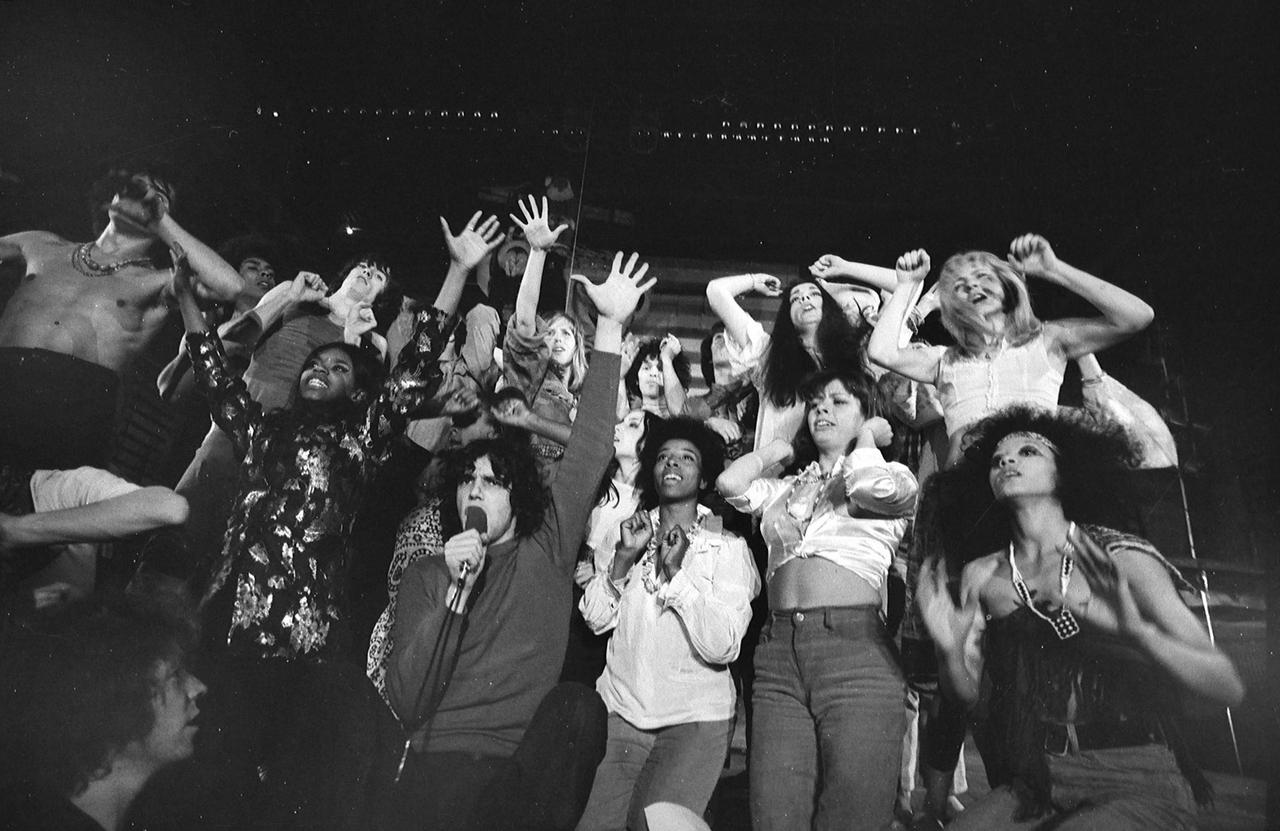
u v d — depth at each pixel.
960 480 3.07
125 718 2.48
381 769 2.59
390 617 2.98
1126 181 3.91
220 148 4.20
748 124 4.15
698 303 3.95
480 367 3.79
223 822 2.43
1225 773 2.74
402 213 4.14
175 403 3.81
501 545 2.96
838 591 2.71
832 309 3.59
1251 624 3.01
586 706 2.52
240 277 3.99
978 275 3.55
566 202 4.12
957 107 4.08
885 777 2.49
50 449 3.59
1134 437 3.24
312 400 3.30
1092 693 2.64
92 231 4.07
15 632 2.65
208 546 3.48
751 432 3.44
